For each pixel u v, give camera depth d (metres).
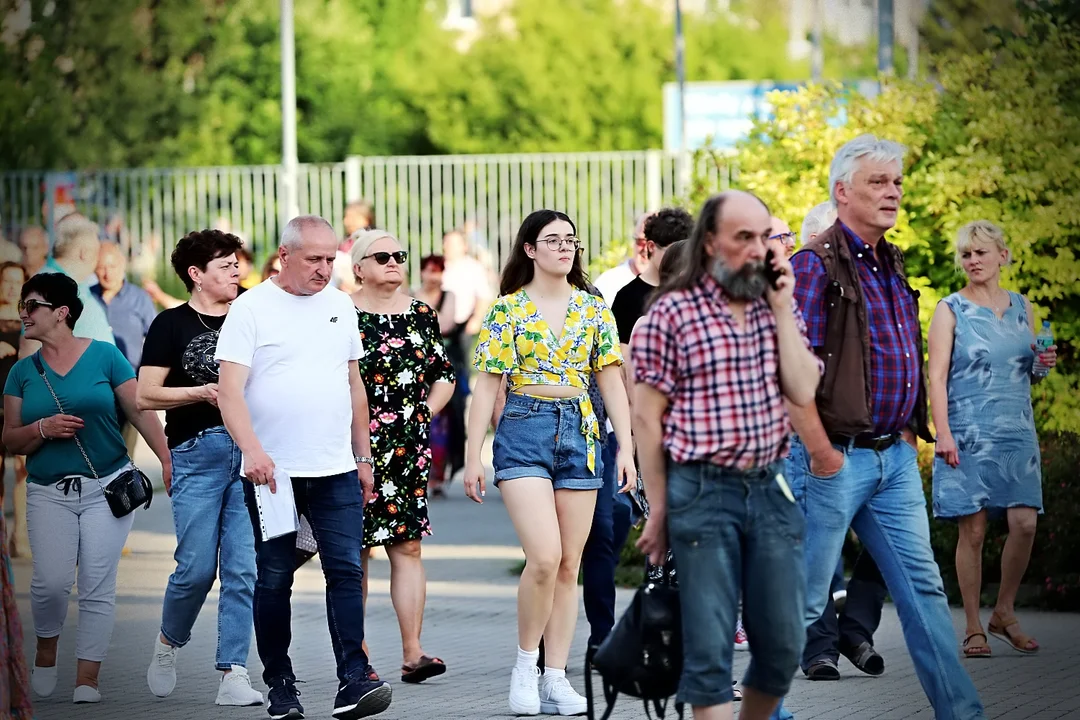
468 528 40.03
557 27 99.12
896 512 17.27
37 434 21.33
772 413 14.84
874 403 17.03
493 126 98.62
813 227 23.17
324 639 26.55
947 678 17.11
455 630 27.03
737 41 101.06
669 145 64.88
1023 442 23.50
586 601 22.30
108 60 82.69
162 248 57.06
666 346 14.80
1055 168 33.97
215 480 21.25
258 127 95.12
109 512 21.59
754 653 15.05
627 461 20.95
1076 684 21.22
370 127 98.50
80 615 21.53
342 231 56.91
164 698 21.64
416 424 22.47
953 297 23.89
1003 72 35.09
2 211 54.97
